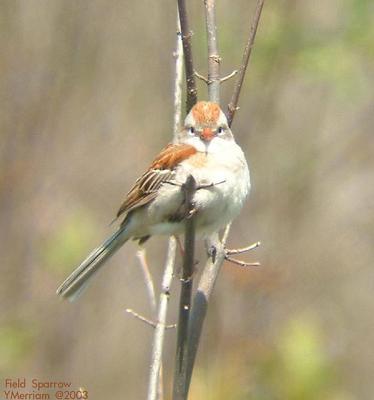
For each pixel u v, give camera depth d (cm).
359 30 1399
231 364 1285
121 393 1404
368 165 1515
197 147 949
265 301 1324
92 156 1460
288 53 1397
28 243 1409
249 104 1420
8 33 1455
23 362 1369
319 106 1477
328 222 1486
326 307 1452
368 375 1465
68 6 1470
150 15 1478
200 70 1342
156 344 898
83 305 1427
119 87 1478
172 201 946
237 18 1402
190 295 862
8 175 1425
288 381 1287
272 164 1441
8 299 1395
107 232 1423
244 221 1416
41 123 1452
